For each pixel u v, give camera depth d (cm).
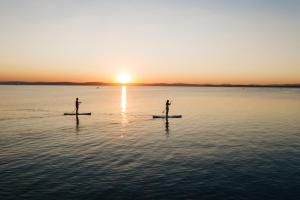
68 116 6606
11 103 10294
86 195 2152
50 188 2266
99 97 16012
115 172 2641
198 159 3066
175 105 10212
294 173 2641
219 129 4925
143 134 4450
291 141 3944
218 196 2169
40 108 8438
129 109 8538
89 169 2711
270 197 2158
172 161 2991
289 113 7544
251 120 6112
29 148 3466
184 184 2378
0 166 2766
